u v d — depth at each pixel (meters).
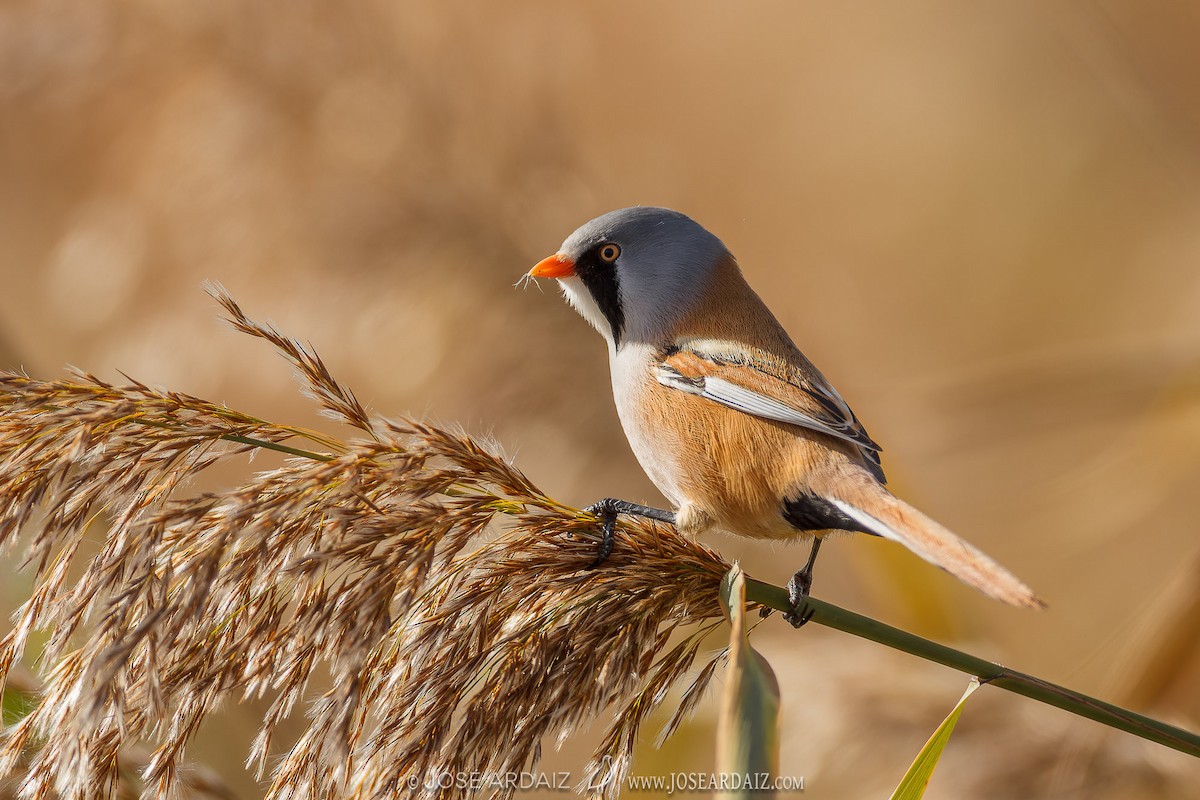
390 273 10.70
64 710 4.66
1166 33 14.23
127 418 5.19
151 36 11.21
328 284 10.69
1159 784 7.83
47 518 4.93
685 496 7.61
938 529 5.98
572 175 11.59
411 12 11.63
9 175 11.83
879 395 12.49
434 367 10.55
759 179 16.67
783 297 15.45
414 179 10.95
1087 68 16.83
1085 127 16.72
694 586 5.89
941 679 8.43
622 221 8.27
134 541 4.78
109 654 4.52
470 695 5.43
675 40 16.56
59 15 11.34
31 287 12.15
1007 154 17.11
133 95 11.25
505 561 5.64
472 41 11.77
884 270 16.84
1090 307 16.12
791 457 7.05
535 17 12.22
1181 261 15.53
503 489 5.73
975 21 17.50
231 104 11.00
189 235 10.90
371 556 5.11
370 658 5.29
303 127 11.02
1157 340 11.08
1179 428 10.76
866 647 8.73
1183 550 11.88
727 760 4.45
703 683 5.77
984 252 16.83
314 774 4.96
